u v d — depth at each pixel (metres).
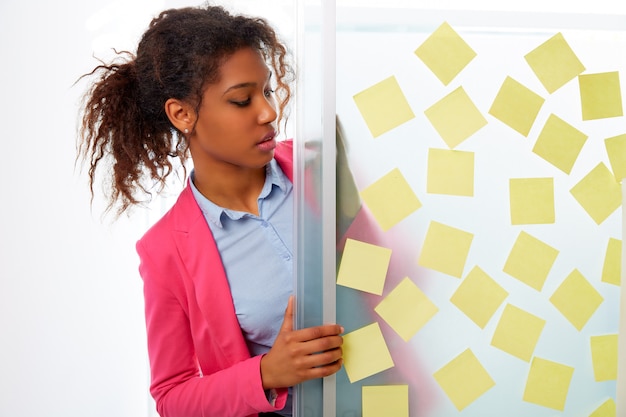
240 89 0.96
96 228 2.29
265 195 1.11
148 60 1.03
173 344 1.15
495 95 0.88
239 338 1.10
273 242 1.12
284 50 1.09
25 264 2.17
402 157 0.86
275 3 2.11
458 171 0.88
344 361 0.87
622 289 0.91
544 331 0.91
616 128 0.91
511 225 0.90
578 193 0.91
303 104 0.84
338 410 0.87
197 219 1.10
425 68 0.86
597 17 0.90
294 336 0.85
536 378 0.91
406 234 0.87
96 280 2.31
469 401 0.90
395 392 0.88
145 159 1.13
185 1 2.29
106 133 1.12
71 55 2.21
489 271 0.89
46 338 2.22
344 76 0.85
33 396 2.20
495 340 0.90
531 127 0.89
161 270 1.11
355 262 0.86
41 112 2.18
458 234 0.88
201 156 1.07
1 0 2.11
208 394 1.02
